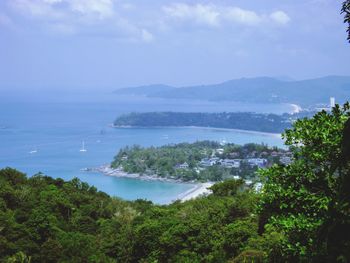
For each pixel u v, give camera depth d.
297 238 14.49
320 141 15.17
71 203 58.94
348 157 10.45
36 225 44.50
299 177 15.61
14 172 63.88
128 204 68.94
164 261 40.25
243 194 54.56
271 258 16.88
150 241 42.03
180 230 41.12
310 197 14.69
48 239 40.91
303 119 16.22
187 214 50.75
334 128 14.70
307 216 14.82
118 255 43.06
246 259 27.47
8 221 42.44
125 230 47.12
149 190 157.12
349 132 10.20
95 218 59.19
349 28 10.88
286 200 15.70
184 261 36.22
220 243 36.78
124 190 157.25
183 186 163.75
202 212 47.97
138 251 42.56
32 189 59.31
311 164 15.62
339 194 10.34
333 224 10.52
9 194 51.94
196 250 38.84
